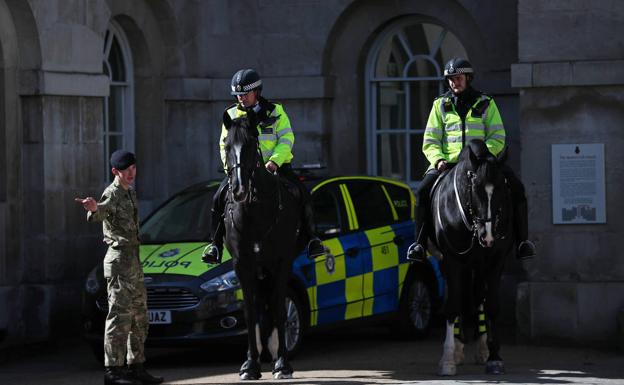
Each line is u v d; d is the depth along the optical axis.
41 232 37.69
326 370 30.25
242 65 45.50
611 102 35.00
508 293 41.16
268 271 29.22
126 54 43.47
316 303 32.91
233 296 31.12
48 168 37.72
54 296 37.59
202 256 29.17
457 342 30.61
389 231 35.94
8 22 37.44
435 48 44.47
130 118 43.53
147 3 43.38
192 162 44.72
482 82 42.75
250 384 27.50
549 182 35.44
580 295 35.16
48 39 37.78
